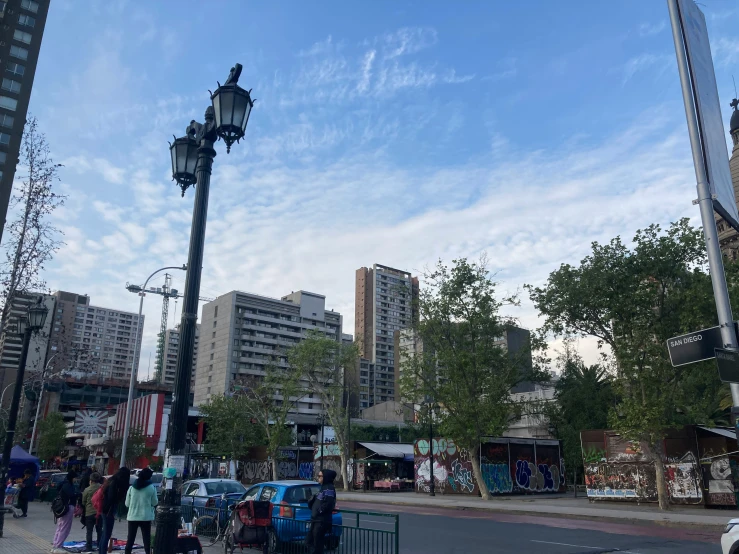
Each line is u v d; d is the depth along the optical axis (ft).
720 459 87.04
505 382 116.37
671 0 28.91
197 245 30.32
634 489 96.94
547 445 138.31
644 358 88.43
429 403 123.13
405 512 87.56
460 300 117.70
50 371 114.93
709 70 29.76
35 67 221.46
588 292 89.61
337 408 163.73
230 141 29.81
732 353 23.13
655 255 86.94
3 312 77.66
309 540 34.53
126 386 332.19
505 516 80.48
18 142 209.26
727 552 31.55
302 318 436.76
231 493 56.49
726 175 28.68
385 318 537.24
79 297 505.66
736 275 82.94
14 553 40.57
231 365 392.27
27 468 95.09
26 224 79.66
